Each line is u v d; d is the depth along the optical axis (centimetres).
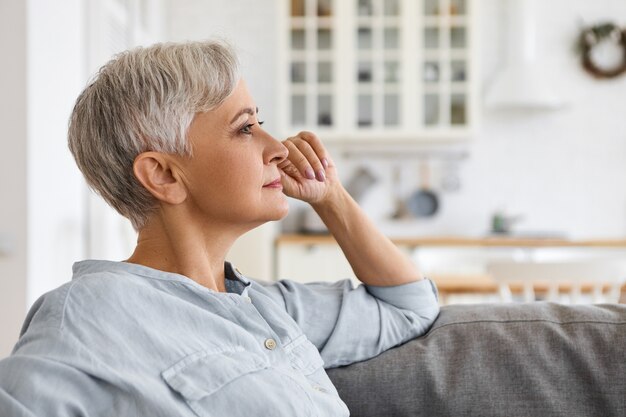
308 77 499
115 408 88
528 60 496
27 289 288
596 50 512
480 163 522
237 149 105
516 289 313
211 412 93
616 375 125
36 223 297
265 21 526
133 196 106
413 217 525
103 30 373
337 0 498
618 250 454
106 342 91
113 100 103
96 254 365
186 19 527
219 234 109
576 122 516
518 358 128
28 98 289
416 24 494
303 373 115
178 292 103
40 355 86
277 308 120
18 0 288
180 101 102
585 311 135
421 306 141
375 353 134
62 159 330
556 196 517
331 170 138
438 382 128
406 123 495
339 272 466
